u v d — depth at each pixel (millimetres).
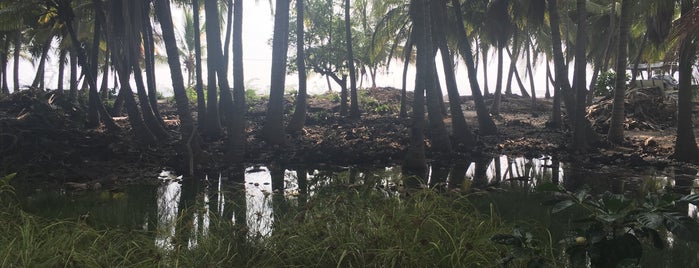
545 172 12172
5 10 17141
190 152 12070
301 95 18891
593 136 16234
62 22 18109
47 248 4766
